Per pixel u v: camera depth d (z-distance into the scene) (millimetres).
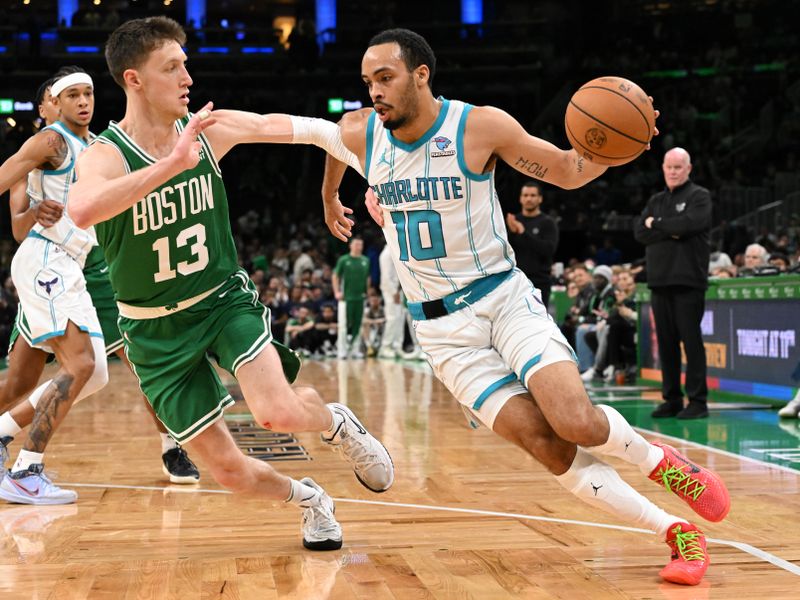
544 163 2828
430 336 2939
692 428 6066
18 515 3721
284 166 24531
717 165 20312
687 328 6461
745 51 22891
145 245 2859
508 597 2658
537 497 4020
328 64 24594
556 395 2680
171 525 3553
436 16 26438
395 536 3371
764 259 8664
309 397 2977
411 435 5898
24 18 26297
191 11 26203
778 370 7035
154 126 2871
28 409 4172
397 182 2889
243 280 3076
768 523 3516
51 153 4016
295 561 3047
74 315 4012
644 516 2824
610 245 16266
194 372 2982
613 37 24828
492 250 2896
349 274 13367
